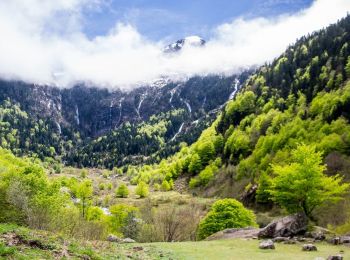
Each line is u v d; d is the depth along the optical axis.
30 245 19.53
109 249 24.81
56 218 44.50
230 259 26.17
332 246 32.69
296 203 50.38
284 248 31.89
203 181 153.25
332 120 118.75
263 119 159.50
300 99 157.75
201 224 60.84
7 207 44.44
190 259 25.77
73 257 18.77
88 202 91.75
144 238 62.09
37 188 58.56
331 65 169.62
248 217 60.34
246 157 148.88
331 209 64.94
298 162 50.53
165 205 114.00
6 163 122.31
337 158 95.25
